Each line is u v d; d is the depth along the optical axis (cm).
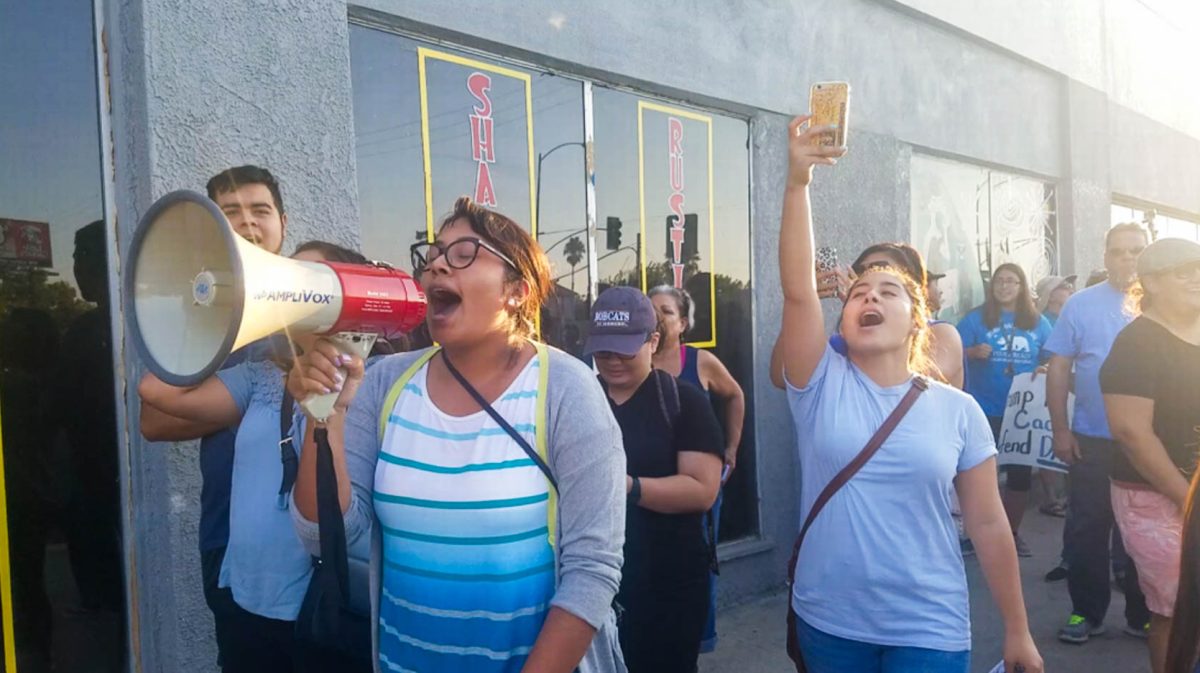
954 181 718
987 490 238
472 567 159
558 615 154
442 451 163
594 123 435
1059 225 856
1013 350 597
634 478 253
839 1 567
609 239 444
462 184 380
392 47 355
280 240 265
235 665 235
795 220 250
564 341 421
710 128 496
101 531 289
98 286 289
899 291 243
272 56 307
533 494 161
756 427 515
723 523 504
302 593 225
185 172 289
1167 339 322
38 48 278
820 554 238
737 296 514
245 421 230
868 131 588
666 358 382
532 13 394
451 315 165
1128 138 984
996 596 237
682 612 263
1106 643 446
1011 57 759
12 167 275
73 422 285
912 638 227
